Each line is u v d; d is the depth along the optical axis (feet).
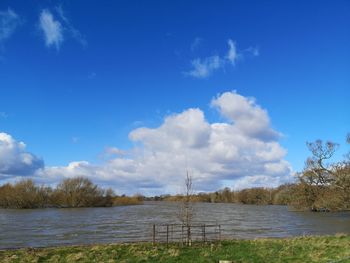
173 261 86.53
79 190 511.81
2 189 469.57
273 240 120.26
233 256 92.12
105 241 149.18
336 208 290.35
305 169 309.63
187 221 118.01
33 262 86.74
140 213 356.18
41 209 444.55
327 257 88.48
